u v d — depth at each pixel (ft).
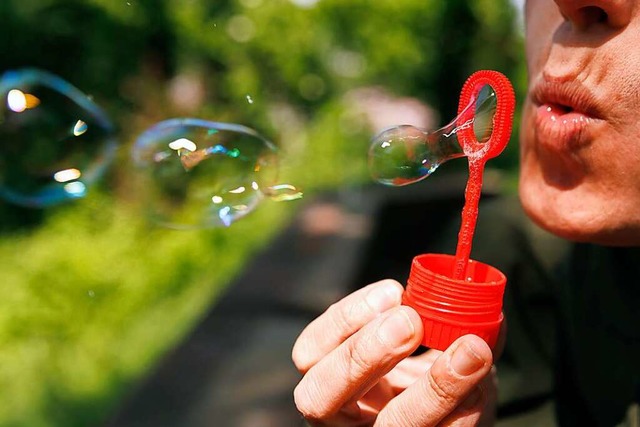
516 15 24.16
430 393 2.55
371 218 12.14
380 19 26.21
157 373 6.06
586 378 3.98
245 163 4.54
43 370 10.05
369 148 3.42
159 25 19.67
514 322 4.50
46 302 11.73
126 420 5.41
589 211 2.94
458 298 2.56
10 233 16.14
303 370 2.93
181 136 4.72
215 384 5.82
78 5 18.45
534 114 3.10
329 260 9.31
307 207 12.63
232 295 7.79
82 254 12.88
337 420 2.85
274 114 23.35
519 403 4.37
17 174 5.74
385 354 2.58
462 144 2.79
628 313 3.70
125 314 11.95
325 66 26.45
